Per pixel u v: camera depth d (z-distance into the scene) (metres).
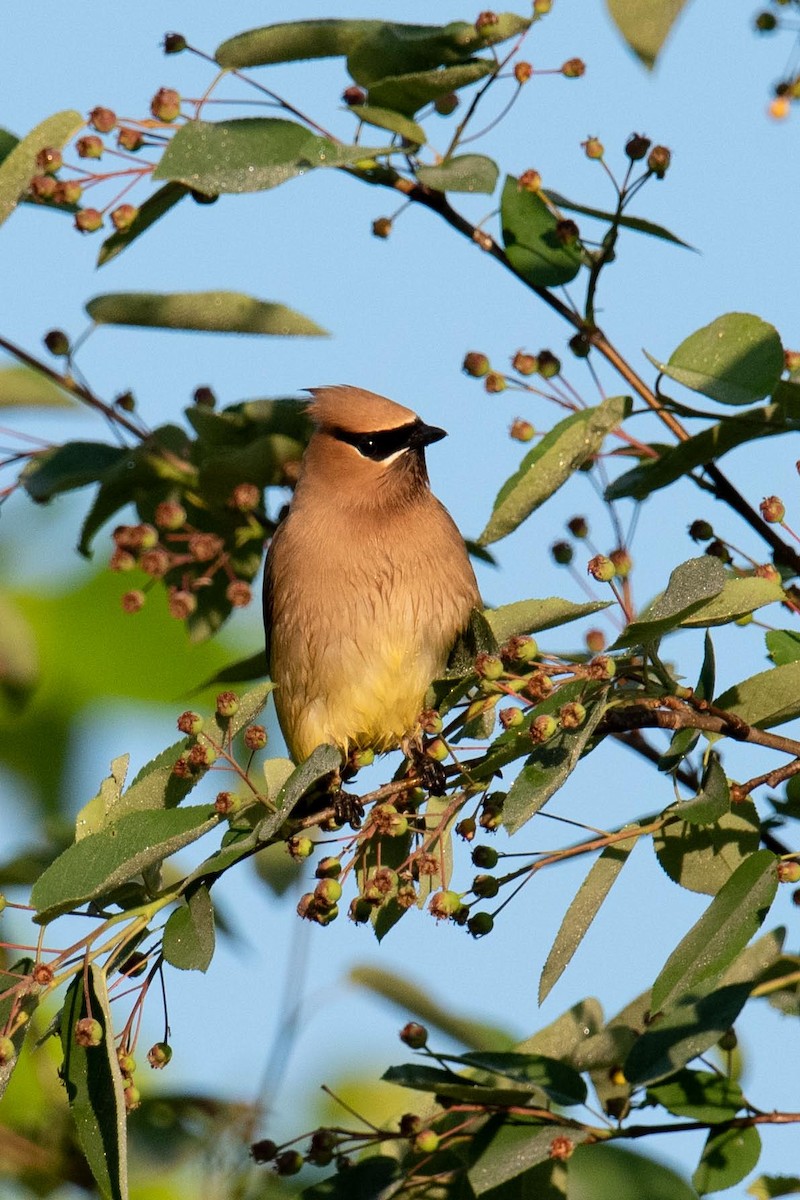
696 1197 8.87
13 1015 8.12
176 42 9.95
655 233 10.16
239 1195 10.20
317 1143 8.77
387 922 9.60
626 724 8.59
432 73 10.03
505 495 9.73
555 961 8.55
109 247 9.92
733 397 9.27
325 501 12.01
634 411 9.77
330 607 11.88
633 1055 8.02
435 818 9.97
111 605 13.83
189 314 10.87
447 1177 8.65
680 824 9.15
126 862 8.16
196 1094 10.46
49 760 13.80
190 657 13.91
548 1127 8.46
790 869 8.25
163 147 9.61
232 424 12.06
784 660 9.41
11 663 12.77
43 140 9.43
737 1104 8.62
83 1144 7.98
